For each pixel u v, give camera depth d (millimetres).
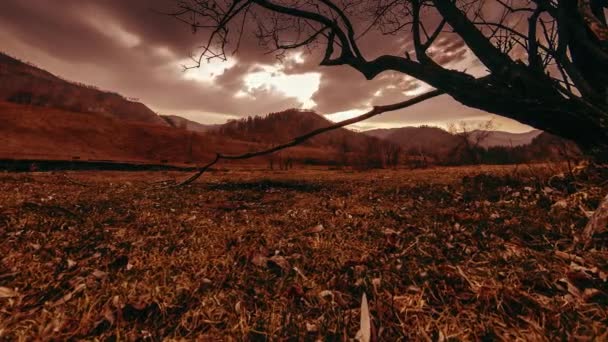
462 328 1639
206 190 7164
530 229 2957
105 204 5043
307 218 4207
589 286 1924
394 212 4250
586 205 3350
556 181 4523
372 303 1917
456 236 3021
